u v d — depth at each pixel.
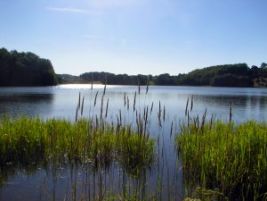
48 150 12.48
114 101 54.69
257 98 74.69
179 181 10.05
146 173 10.97
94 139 12.38
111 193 8.62
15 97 61.41
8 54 115.62
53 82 128.25
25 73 119.44
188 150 11.19
